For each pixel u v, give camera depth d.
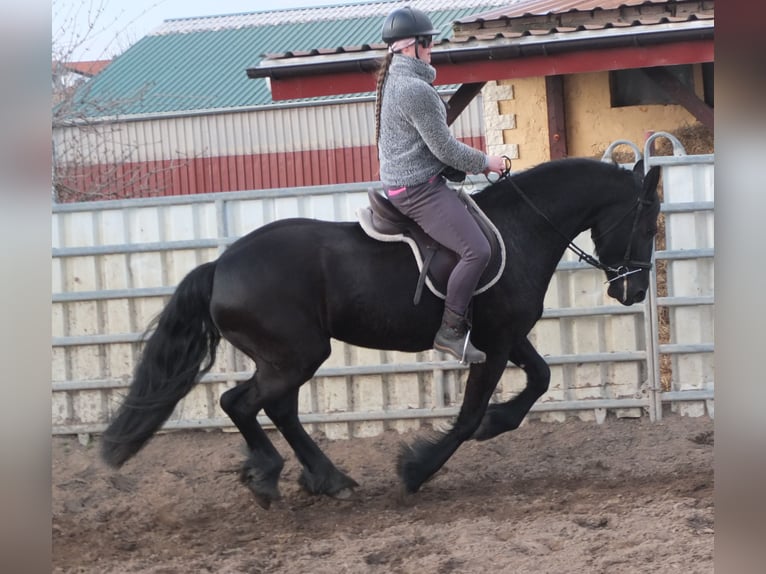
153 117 23.61
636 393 7.61
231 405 5.77
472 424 5.86
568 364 7.64
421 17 5.35
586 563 4.41
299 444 5.96
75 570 4.83
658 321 7.61
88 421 8.04
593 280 7.58
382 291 5.51
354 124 23.41
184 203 7.84
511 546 4.75
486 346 5.74
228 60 27.16
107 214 7.95
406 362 7.72
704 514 5.04
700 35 10.33
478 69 11.07
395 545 4.95
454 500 5.99
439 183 5.40
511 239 5.72
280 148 23.66
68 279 8.00
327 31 28.11
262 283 5.49
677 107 12.27
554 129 12.49
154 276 7.93
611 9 11.51
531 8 13.19
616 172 5.90
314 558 4.89
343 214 7.66
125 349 7.98
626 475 6.43
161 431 7.95
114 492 6.67
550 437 7.41
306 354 5.57
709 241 7.46
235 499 6.33
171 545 5.32
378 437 7.72
